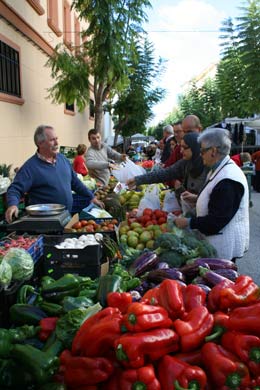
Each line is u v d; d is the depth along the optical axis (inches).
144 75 721.0
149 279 104.3
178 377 59.6
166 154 383.6
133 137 1466.5
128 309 65.7
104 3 363.6
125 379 60.1
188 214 154.4
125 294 75.4
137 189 255.8
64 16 601.0
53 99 448.8
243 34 713.0
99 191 256.7
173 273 102.6
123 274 103.1
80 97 403.5
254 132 868.0
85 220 170.2
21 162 362.6
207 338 65.5
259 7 711.7
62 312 84.7
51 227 134.1
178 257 115.6
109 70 386.9
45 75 456.4
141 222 171.3
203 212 134.0
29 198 174.1
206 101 1507.1
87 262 113.5
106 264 119.4
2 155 309.7
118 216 212.2
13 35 341.4
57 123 540.4
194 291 76.4
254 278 222.4
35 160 170.7
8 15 318.0
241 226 131.6
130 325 63.2
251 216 396.8
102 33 371.9
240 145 770.2
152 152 854.5
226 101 946.7
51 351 69.6
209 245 123.0
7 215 145.3
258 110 772.6
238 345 62.7
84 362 63.3
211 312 75.0
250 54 711.7
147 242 151.7
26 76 382.0
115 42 375.6
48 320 81.4
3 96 305.1
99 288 91.3
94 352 64.8
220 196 126.2
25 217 138.9
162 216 174.1
